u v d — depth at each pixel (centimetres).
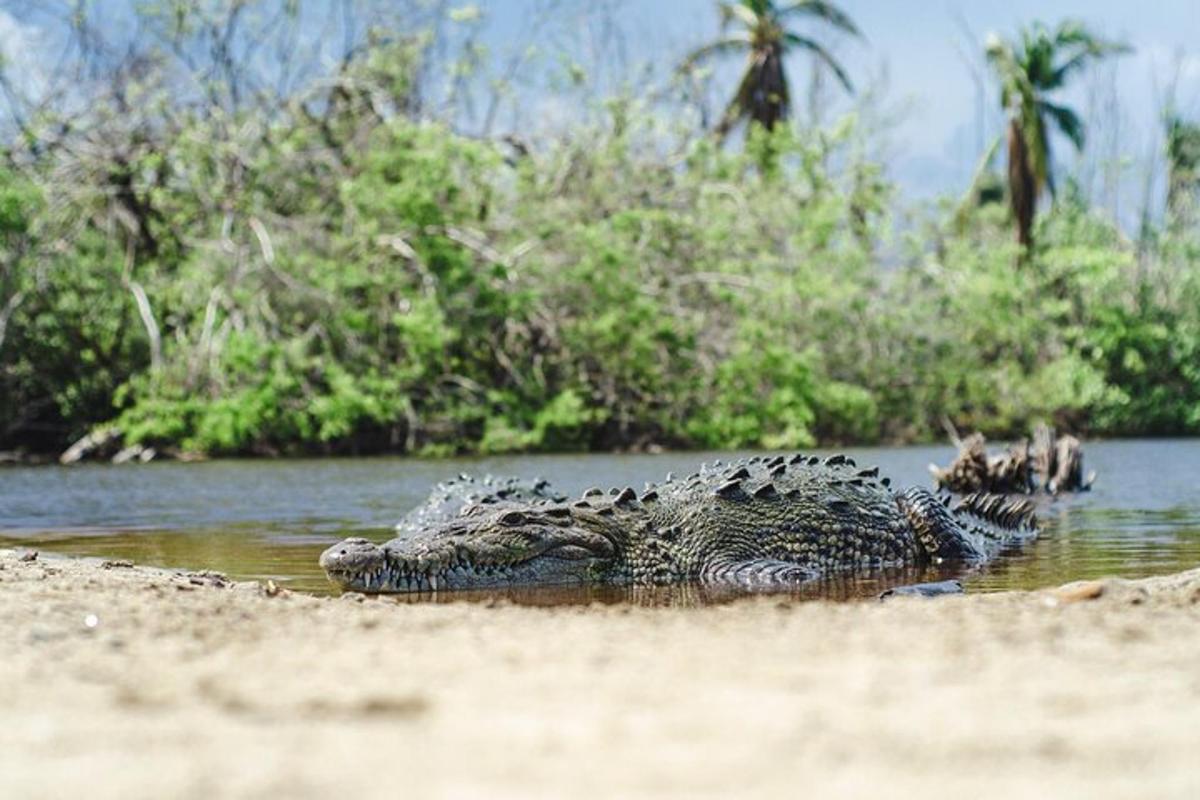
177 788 346
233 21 3991
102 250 3800
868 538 1230
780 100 5600
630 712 447
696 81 4753
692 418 3831
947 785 350
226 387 3412
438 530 1098
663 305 3944
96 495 2123
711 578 1149
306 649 604
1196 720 427
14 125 3756
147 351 3672
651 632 653
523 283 3759
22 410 3591
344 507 1862
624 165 4175
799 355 3791
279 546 1358
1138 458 3162
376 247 3766
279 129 3866
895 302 4250
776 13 5603
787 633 637
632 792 345
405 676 523
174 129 3812
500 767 370
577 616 759
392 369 3559
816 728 419
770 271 4009
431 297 3584
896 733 410
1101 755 381
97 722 434
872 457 3078
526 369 3806
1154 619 672
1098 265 4856
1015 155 5409
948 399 4216
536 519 1123
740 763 374
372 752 389
